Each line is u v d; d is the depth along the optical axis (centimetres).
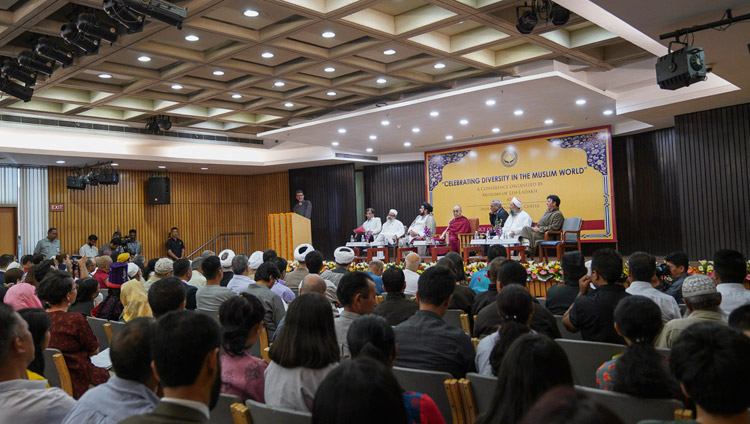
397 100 1152
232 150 1628
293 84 1029
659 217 1311
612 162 1304
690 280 295
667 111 1059
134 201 1644
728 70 784
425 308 299
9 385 192
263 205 1853
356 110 1220
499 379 147
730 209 1020
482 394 239
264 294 447
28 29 708
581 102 1073
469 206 1523
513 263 365
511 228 1170
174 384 146
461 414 245
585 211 1335
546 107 1107
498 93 987
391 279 383
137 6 558
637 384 196
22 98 832
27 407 191
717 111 1039
